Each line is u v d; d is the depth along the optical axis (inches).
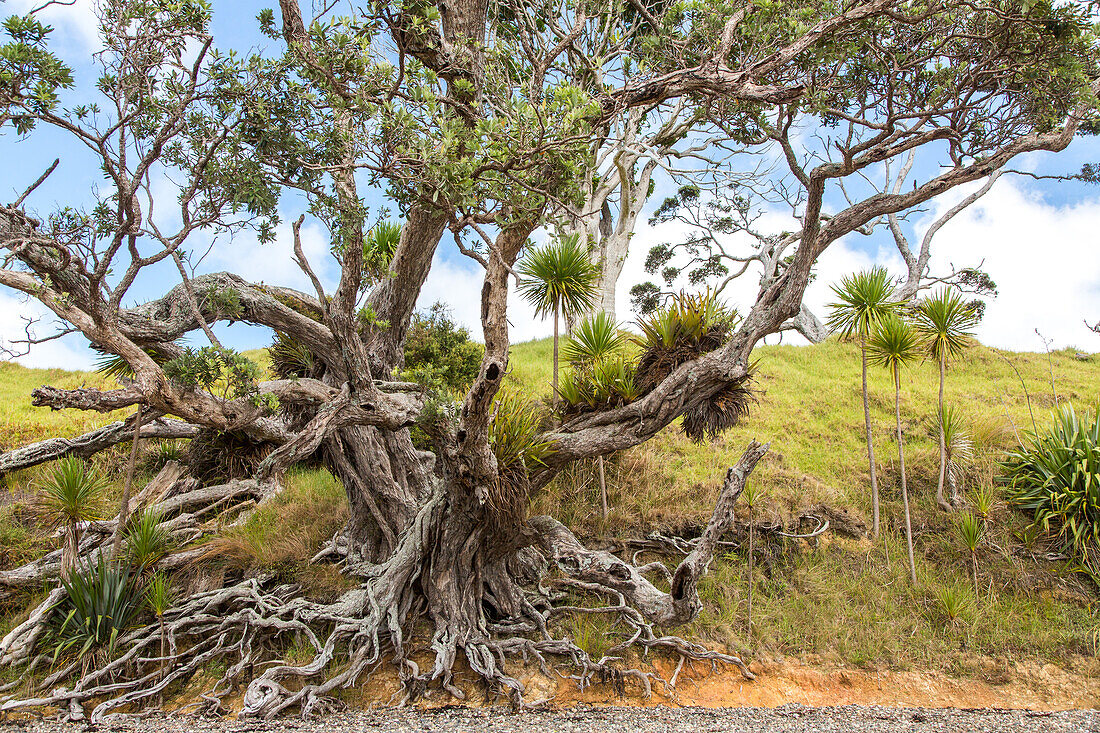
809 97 273.1
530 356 714.8
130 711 238.2
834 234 289.9
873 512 368.2
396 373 280.1
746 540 349.7
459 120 174.6
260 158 197.2
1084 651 298.0
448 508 280.1
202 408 219.0
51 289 201.5
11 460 344.2
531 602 301.0
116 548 286.7
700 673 278.8
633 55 266.7
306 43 197.3
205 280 296.5
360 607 273.1
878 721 235.3
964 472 399.9
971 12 274.4
